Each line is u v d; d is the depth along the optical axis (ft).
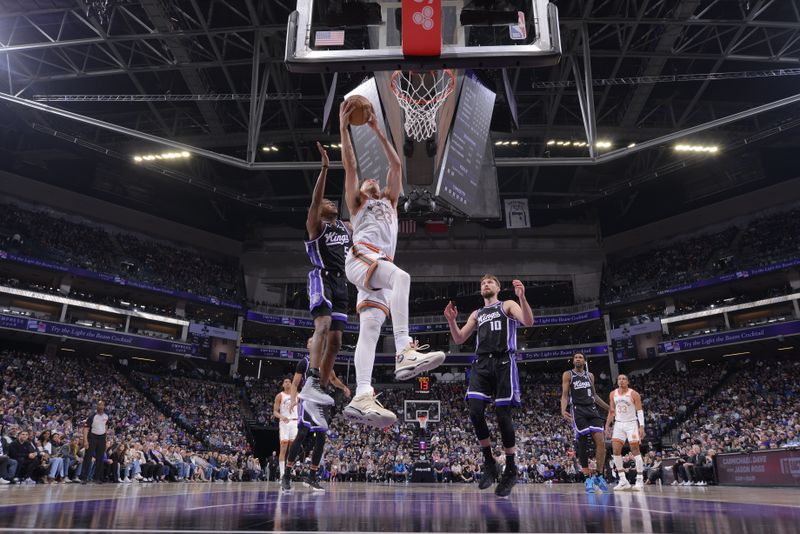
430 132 52.24
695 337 112.68
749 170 125.18
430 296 151.64
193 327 122.93
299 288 148.25
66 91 104.83
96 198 125.90
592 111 69.92
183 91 106.63
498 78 66.80
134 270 122.93
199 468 66.54
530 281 144.36
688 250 131.23
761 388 99.04
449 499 13.99
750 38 95.20
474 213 65.05
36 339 104.78
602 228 147.13
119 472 49.06
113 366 108.17
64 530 5.40
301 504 10.70
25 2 77.71
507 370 16.26
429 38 16.84
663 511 9.24
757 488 40.81
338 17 18.21
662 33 87.30
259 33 80.59
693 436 92.17
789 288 108.68
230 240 145.28
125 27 86.12
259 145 122.52
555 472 82.28
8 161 115.44
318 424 22.29
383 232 11.93
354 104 12.15
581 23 79.51
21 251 104.37
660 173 124.26
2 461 39.40
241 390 123.54
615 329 126.21
